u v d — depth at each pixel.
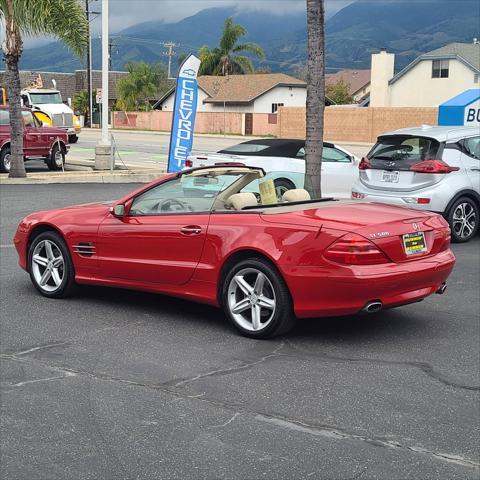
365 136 48.88
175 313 7.23
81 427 4.57
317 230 5.98
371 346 6.21
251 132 57.06
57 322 6.91
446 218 11.00
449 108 18.89
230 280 6.43
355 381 5.37
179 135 19.36
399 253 6.11
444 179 10.86
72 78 76.88
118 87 70.88
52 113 35.59
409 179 10.96
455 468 4.06
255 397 5.05
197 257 6.62
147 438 4.41
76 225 7.47
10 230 12.04
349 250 5.86
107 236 7.22
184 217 6.77
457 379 5.43
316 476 3.96
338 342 6.31
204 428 4.55
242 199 6.70
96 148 22.83
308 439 4.41
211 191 6.86
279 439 4.40
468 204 11.17
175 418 4.70
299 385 5.28
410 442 4.38
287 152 13.55
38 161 26.59
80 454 4.21
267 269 6.16
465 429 4.56
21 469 4.04
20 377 5.45
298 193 7.12
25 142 21.45
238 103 65.94
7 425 4.60
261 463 4.10
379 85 60.72
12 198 15.90
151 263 6.92
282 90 65.50
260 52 74.25
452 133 11.09
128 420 4.67
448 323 6.95
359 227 5.98
